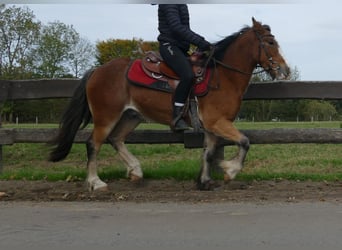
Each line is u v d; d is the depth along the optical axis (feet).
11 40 145.28
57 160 24.81
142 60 24.17
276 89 26.66
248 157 38.86
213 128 23.04
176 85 23.16
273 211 18.71
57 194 23.00
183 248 14.15
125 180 26.66
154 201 21.13
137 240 14.98
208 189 23.93
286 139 26.50
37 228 16.51
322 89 26.48
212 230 16.05
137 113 24.31
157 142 27.35
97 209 19.49
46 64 166.81
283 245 14.32
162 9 23.53
